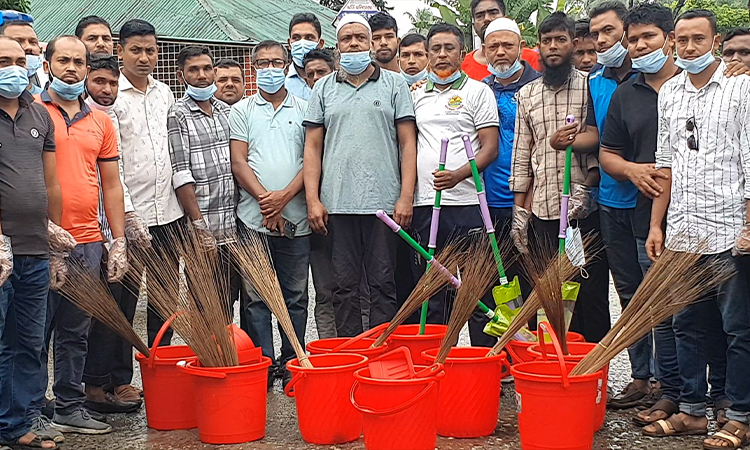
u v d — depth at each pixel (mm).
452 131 4684
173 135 4727
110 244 4426
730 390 3629
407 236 4156
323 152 4840
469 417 3852
